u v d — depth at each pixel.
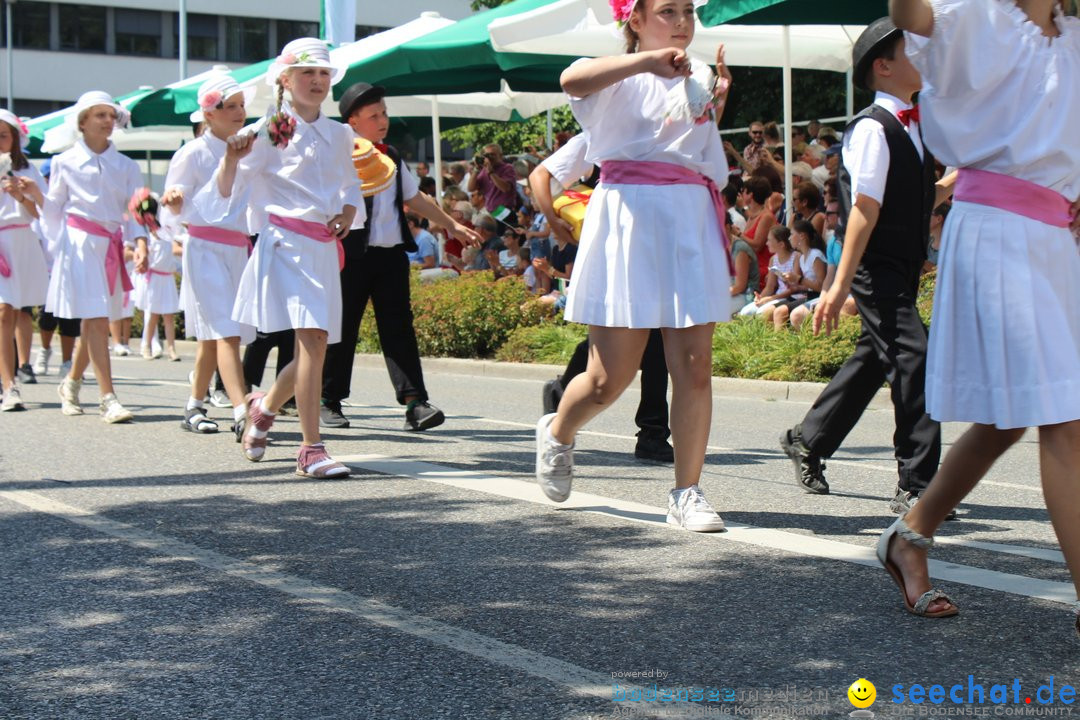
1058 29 4.02
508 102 21.48
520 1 14.35
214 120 8.71
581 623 4.43
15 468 7.74
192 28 54.53
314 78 7.22
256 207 7.37
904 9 3.87
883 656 4.03
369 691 3.78
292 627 4.43
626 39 5.80
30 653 4.20
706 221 5.70
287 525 6.06
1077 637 4.21
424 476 7.39
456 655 4.10
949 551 5.48
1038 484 7.22
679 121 5.54
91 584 5.03
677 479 5.96
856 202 5.79
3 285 10.73
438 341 16.94
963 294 4.04
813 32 15.87
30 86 52.94
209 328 8.73
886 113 5.89
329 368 9.73
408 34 17.62
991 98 3.95
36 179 10.79
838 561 5.26
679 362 5.80
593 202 5.78
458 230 9.54
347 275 9.46
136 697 3.77
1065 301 4.01
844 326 13.11
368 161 9.10
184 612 4.63
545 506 6.47
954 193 4.12
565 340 15.63
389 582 5.01
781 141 19.78
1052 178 3.96
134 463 7.91
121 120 10.10
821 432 6.74
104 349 10.02
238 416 8.73
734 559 5.31
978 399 4.02
